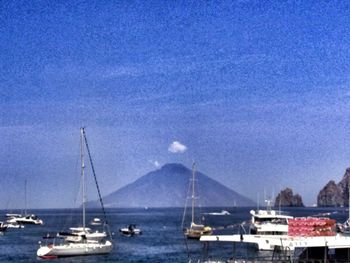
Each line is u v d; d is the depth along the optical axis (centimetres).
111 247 13475
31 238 19212
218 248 14200
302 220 6894
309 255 6800
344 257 6581
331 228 6900
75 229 16450
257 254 10925
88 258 12888
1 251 14800
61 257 12825
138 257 13125
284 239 6819
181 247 15338
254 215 15262
